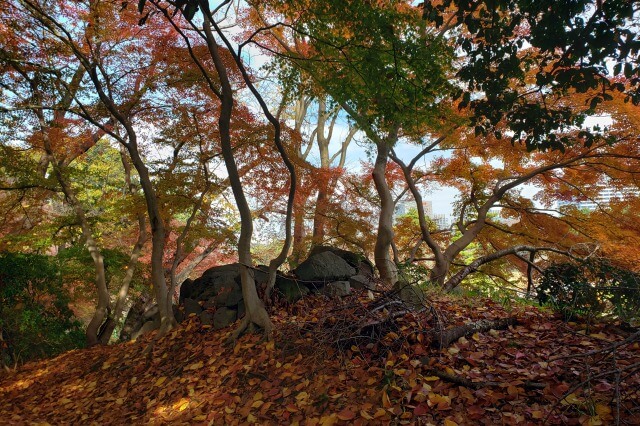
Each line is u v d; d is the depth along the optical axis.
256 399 4.86
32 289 11.18
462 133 12.05
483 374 4.09
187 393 5.66
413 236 15.45
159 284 8.12
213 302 7.75
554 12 4.57
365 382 4.39
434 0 11.38
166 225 10.70
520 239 13.35
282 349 5.58
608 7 4.23
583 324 4.95
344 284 6.93
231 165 6.59
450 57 6.93
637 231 12.05
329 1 6.63
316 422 4.05
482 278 13.68
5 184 11.35
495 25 5.19
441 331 4.62
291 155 10.20
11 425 6.22
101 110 9.95
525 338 4.77
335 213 13.62
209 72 9.51
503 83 5.43
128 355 7.85
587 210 14.30
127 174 13.09
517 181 12.73
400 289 5.37
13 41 9.34
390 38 6.66
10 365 10.67
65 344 11.34
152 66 10.26
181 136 9.48
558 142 5.48
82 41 9.76
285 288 7.15
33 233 11.71
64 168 11.36
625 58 4.47
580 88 4.77
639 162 11.48
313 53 8.59
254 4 8.20
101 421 5.73
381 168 11.68
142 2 3.73
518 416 3.41
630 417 3.21
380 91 7.24
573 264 5.66
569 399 3.45
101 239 16.06
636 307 4.90
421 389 3.97
